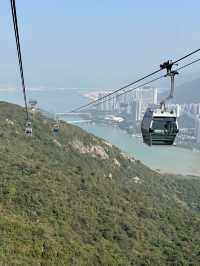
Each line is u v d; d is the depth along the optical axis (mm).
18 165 75688
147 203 92562
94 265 48344
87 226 60906
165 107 21422
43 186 66500
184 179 173500
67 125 143250
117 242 62000
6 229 44594
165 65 17609
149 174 153000
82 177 85000
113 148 152250
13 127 119938
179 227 84875
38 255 42156
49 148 119188
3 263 36562
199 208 141625
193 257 67500
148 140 21547
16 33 12594
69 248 48062
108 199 79125
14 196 58281
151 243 68312
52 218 56312
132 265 56312
